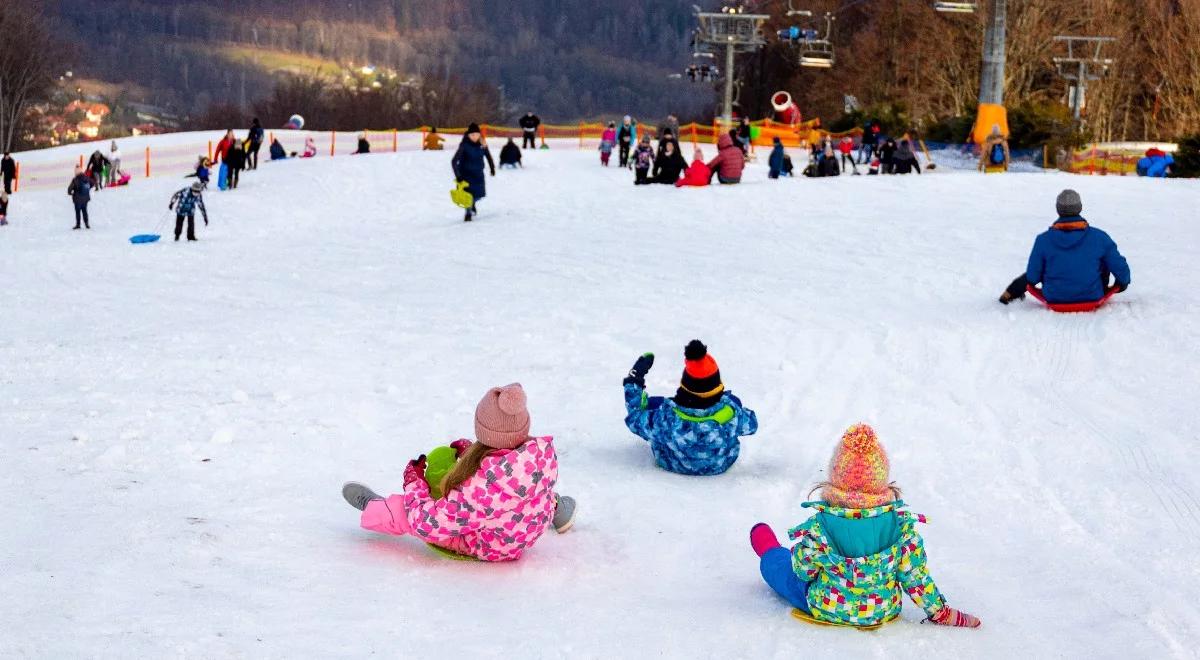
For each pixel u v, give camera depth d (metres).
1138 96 73.62
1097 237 12.16
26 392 10.06
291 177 38.25
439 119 153.12
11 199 38.56
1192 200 21.00
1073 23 69.56
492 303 16.02
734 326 13.32
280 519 6.40
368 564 5.79
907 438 8.92
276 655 4.51
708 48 64.12
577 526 6.80
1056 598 5.74
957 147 51.91
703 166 27.94
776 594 5.74
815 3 97.56
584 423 9.48
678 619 5.32
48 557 5.40
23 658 4.21
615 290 16.33
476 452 5.81
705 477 8.04
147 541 5.75
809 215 22.28
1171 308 11.92
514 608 5.36
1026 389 10.12
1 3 88.75
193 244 26.83
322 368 11.54
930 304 13.73
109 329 15.55
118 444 7.93
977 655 5.01
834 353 11.79
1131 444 8.48
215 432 8.40
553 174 36.50
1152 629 5.33
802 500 7.47
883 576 5.24
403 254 22.33
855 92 86.88
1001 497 7.47
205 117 163.75
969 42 72.19
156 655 4.37
